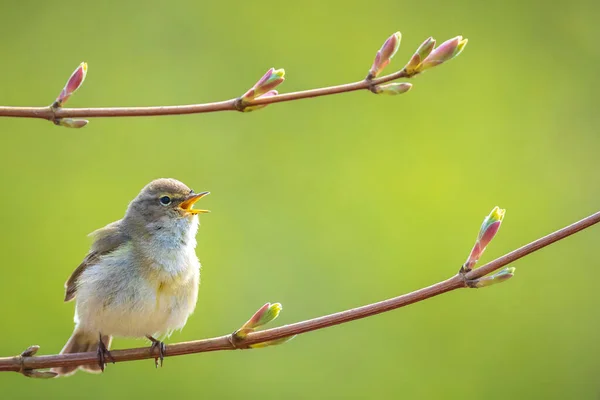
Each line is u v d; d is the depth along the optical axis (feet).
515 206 48.19
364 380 43.27
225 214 45.44
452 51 20.15
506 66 51.52
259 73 48.67
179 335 42.96
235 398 42.06
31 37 48.37
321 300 44.39
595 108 50.62
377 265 45.50
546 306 46.32
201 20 49.03
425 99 50.21
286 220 45.80
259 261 44.68
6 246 44.32
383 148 48.44
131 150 46.85
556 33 52.47
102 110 20.11
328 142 48.16
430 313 45.01
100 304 27.66
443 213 47.42
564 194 48.93
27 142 46.70
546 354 45.21
